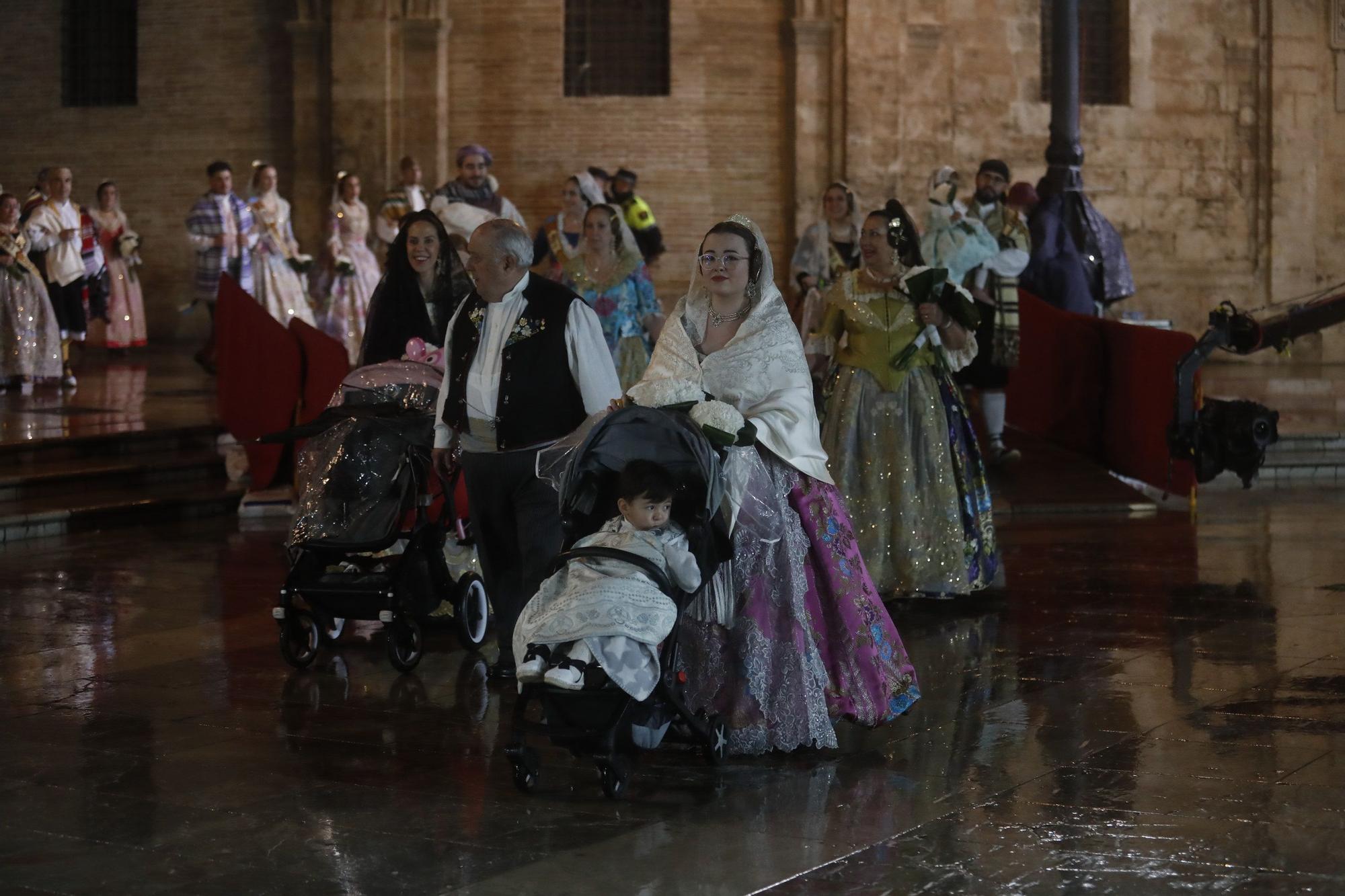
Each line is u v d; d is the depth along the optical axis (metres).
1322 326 13.20
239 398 10.83
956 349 7.90
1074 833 4.41
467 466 6.18
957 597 8.01
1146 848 4.27
